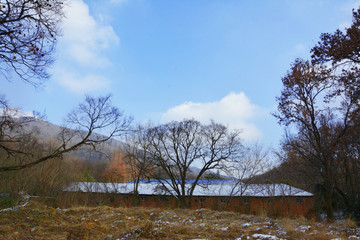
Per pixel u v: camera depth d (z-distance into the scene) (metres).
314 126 25.42
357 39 15.36
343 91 19.27
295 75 23.77
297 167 36.00
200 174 45.41
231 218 17.89
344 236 13.34
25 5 8.84
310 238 10.61
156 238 8.98
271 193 39.59
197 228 11.36
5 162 24.92
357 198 36.47
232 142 45.50
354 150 31.77
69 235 9.13
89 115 17.33
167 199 45.28
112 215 14.27
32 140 31.41
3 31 8.74
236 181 44.50
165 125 48.50
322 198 31.28
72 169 43.59
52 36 9.54
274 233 11.12
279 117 26.12
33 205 14.23
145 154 47.09
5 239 8.56
